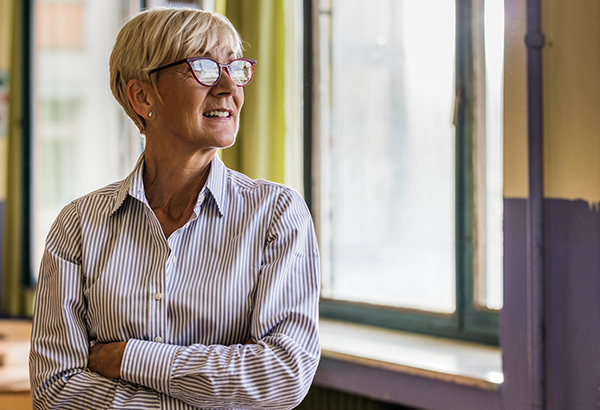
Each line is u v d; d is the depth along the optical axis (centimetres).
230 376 121
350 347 246
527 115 186
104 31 424
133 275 132
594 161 175
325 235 297
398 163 277
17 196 434
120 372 125
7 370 246
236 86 132
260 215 134
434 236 268
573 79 178
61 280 134
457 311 251
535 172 185
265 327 127
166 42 129
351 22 288
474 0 244
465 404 206
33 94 443
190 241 132
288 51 270
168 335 129
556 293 184
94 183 430
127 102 138
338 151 294
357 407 246
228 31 134
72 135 437
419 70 269
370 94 284
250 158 263
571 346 181
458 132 248
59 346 131
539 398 186
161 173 136
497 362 220
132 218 135
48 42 442
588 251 177
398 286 279
